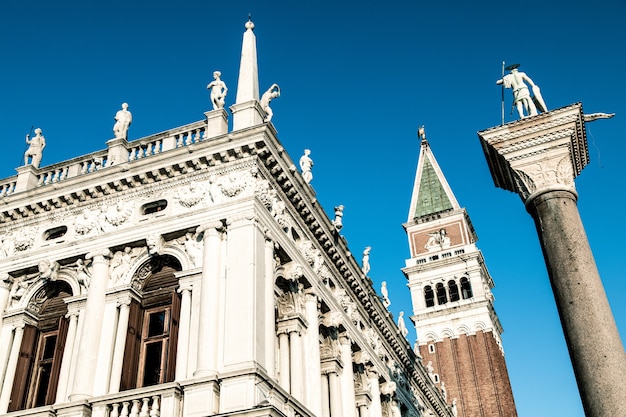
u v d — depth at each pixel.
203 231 28.48
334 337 35.78
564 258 17.70
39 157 35.06
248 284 26.11
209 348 24.97
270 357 25.95
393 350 48.72
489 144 20.50
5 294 30.91
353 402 35.41
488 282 94.69
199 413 23.09
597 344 16.11
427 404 58.00
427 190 101.31
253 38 34.53
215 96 32.25
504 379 81.12
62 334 28.70
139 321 28.52
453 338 85.56
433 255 92.56
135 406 24.45
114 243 29.83
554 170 19.28
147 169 30.62
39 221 32.31
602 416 15.34
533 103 21.08
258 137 29.33
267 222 29.19
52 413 25.45
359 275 41.78
